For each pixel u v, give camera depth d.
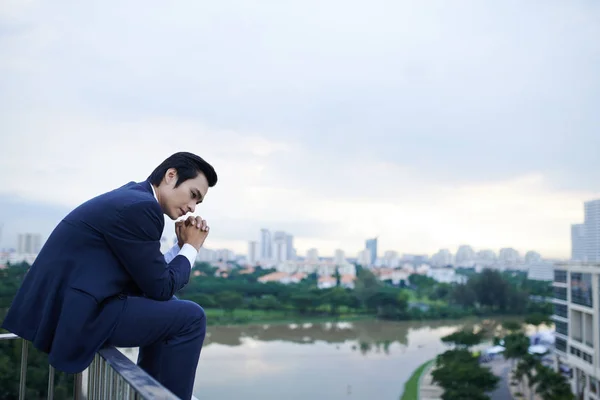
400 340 121.06
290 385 81.56
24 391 2.48
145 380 1.54
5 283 46.44
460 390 66.69
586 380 55.38
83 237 2.02
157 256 2.06
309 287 164.38
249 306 149.00
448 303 160.12
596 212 170.38
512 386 73.44
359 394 75.62
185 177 2.28
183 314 2.11
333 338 122.94
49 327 1.99
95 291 1.96
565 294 62.12
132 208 2.01
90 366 2.27
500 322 145.25
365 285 155.50
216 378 86.19
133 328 2.00
